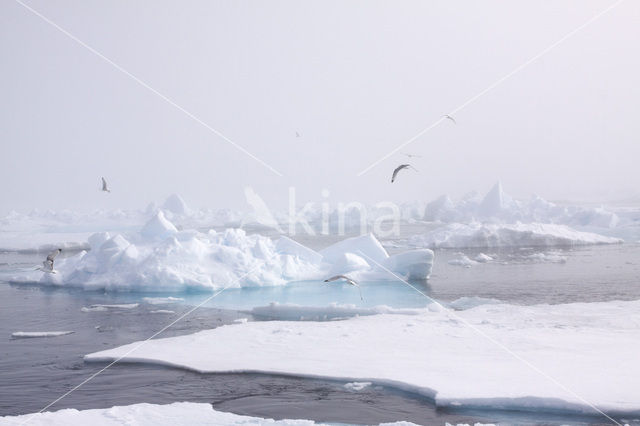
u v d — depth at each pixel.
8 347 16.42
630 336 14.92
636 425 9.84
